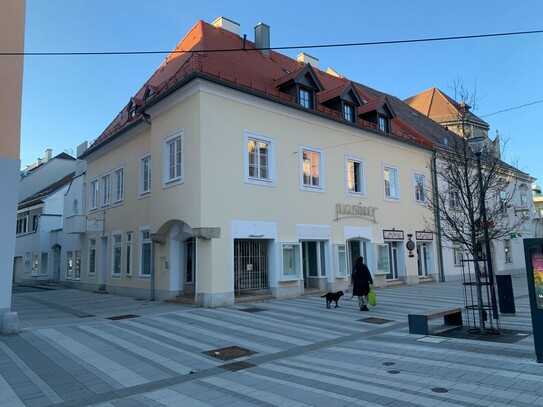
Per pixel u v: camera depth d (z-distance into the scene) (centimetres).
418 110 3497
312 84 1842
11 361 760
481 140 986
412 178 2383
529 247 675
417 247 2412
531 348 755
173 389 605
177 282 1627
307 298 1634
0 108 1094
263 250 1617
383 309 1338
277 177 1656
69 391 602
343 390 577
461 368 656
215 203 1438
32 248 3319
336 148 1941
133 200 1942
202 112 1446
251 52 2052
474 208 1002
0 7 1121
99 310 1441
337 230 1884
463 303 1451
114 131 2172
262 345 874
